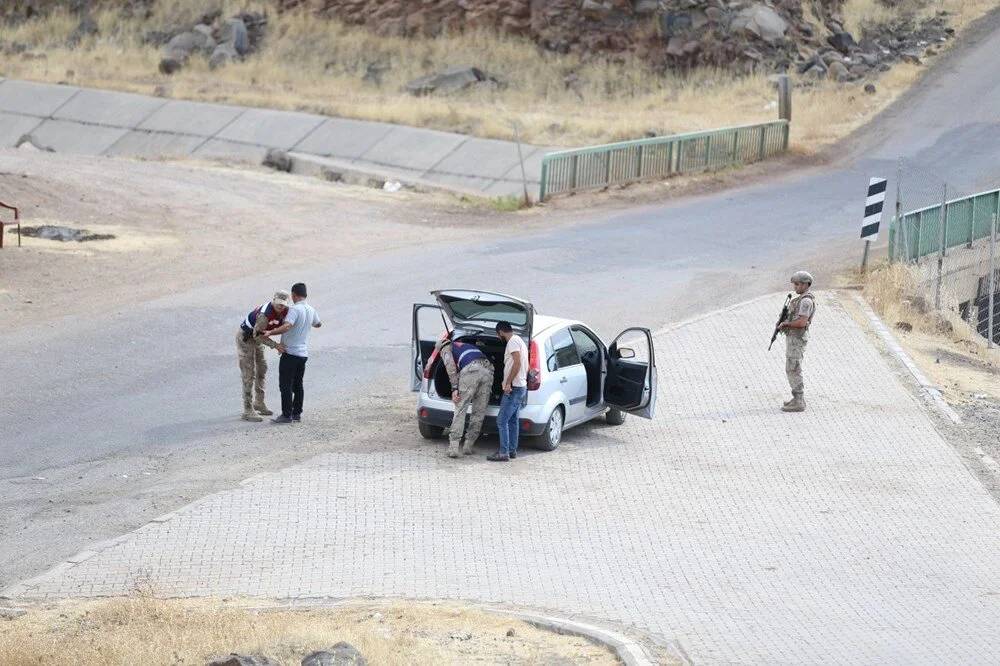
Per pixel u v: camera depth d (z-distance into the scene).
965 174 124.00
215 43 182.50
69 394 49.59
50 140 150.25
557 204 103.81
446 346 43.69
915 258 80.19
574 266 78.94
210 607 29.48
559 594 31.22
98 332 59.34
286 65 176.25
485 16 179.62
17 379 51.22
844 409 51.72
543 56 173.75
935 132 142.88
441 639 26.56
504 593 31.16
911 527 38.44
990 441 48.56
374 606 29.48
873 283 73.62
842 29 183.50
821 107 151.50
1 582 31.73
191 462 41.88
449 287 71.62
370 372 54.59
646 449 45.88
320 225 91.56
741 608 30.59
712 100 157.00
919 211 80.50
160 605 29.14
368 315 64.94
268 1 193.12
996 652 27.09
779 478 43.06
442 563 33.38
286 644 25.30
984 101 154.38
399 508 37.78
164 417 47.19
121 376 52.50
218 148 141.25
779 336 62.44
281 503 37.69
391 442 44.88
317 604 29.86
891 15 190.50
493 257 80.94
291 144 139.00
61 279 70.31
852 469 44.31
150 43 187.88
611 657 25.61
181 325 61.47
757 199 108.56
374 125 140.25
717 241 89.69
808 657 26.39
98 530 35.50
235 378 53.16
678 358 58.28
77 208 90.06
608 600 30.88
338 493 38.81
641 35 172.25
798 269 80.06
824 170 125.44
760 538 36.94
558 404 44.53
